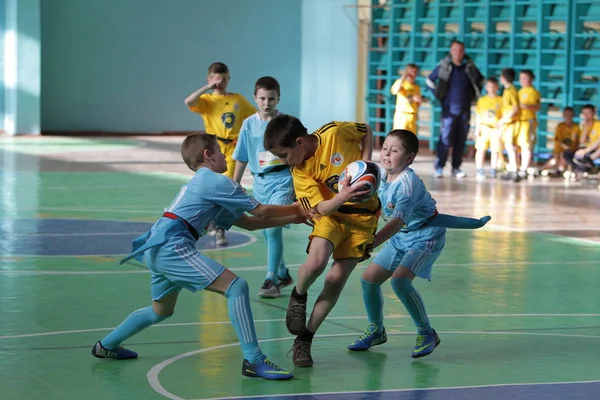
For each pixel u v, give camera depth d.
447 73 19.39
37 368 6.28
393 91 21.28
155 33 29.48
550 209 15.25
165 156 22.81
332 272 6.42
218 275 6.05
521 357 6.77
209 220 6.23
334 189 6.62
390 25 26.09
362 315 8.00
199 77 30.22
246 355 6.12
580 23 22.22
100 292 8.69
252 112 11.15
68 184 17.09
